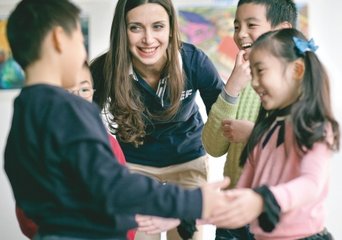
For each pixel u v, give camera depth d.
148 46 1.51
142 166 1.69
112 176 0.82
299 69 1.00
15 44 0.93
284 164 1.00
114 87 1.57
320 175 0.92
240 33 1.39
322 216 0.99
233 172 1.32
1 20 2.53
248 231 1.22
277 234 0.97
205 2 2.38
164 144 1.66
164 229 1.05
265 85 1.01
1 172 2.57
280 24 1.40
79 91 1.30
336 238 2.24
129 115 1.58
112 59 1.56
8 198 2.56
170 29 1.56
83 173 0.81
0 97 2.54
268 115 1.09
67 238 0.87
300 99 0.98
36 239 0.91
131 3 1.50
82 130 0.83
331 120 0.98
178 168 1.70
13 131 0.91
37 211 0.88
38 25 0.91
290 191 0.90
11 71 2.52
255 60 1.02
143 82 1.58
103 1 2.45
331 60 2.30
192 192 0.86
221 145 1.39
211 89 1.63
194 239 1.54
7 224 2.55
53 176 0.84
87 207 0.86
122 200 0.83
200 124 1.75
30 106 0.87
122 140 1.62
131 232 1.32
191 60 1.61
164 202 0.84
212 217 0.88
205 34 2.37
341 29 2.29
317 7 2.31
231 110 1.33
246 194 0.88
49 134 0.84
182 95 1.61
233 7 2.35
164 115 1.59
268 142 1.05
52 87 0.88
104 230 0.88
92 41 2.46
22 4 0.95
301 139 0.95
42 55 0.91
